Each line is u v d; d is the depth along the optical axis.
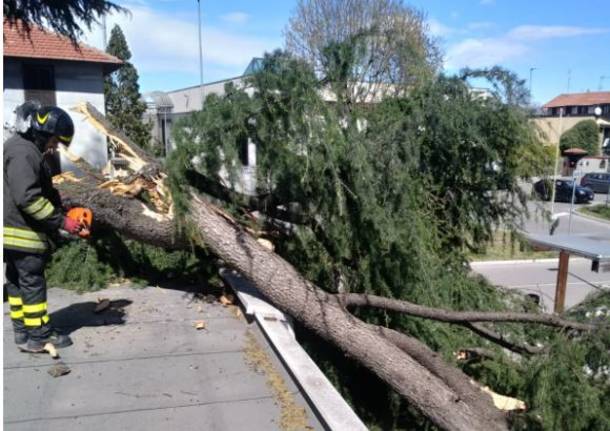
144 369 3.30
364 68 4.78
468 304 5.29
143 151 4.71
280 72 4.16
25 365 3.27
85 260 5.04
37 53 17.78
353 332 4.09
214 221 4.25
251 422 2.74
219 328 4.07
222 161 4.25
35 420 2.67
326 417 2.66
